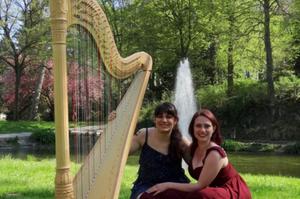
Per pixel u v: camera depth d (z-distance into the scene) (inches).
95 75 205.2
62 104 125.6
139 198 164.1
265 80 1233.4
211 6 1138.0
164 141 178.2
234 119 1116.5
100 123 223.3
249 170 628.4
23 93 1550.2
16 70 1391.5
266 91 1117.1
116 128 221.8
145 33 1250.6
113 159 191.3
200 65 1322.6
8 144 1037.2
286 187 335.3
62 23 125.8
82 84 192.5
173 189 158.4
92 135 213.9
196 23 1213.1
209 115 163.2
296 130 1029.2
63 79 125.9
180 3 1221.7
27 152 903.7
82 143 203.6
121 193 280.1
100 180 177.5
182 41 1259.2
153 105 1204.5
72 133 191.9
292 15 1031.6
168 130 175.9
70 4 144.6
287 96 1093.8
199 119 162.6
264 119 1087.6
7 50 1382.9
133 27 1282.0
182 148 176.1
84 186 172.4
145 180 177.2
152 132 182.2
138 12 1254.9
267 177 429.4
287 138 1025.5
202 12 1179.9
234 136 1091.3
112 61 219.3
